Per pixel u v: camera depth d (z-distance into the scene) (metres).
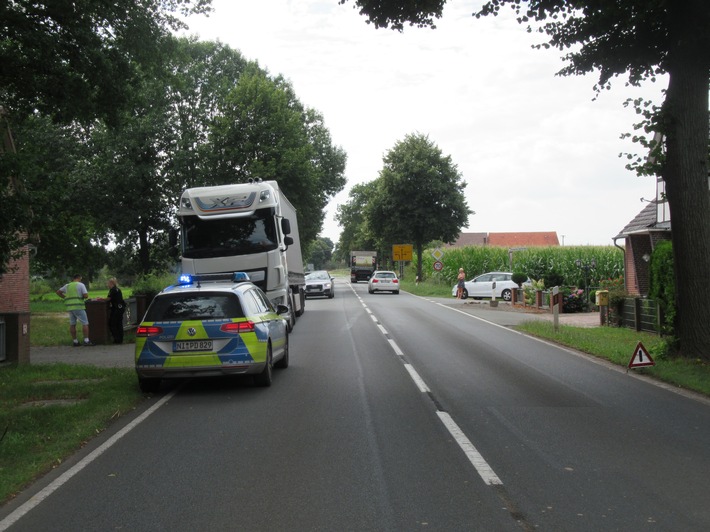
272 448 6.84
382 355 14.70
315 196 46.50
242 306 10.31
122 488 5.60
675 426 7.80
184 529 4.62
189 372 9.98
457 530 4.54
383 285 47.44
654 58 12.78
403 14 11.87
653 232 26.67
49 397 10.35
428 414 8.49
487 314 27.41
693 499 5.18
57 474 6.09
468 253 49.53
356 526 4.63
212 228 17.69
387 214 56.53
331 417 8.33
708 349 12.30
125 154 42.50
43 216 10.49
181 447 6.97
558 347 16.19
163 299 10.30
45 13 13.39
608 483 5.60
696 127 12.12
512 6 11.67
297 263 23.83
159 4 15.36
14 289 18.83
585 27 12.26
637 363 11.89
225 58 51.88
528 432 7.48
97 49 14.25
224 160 42.62
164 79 16.72
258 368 10.27
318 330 20.70
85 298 19.06
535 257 40.69
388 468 6.07
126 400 9.67
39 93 13.98
